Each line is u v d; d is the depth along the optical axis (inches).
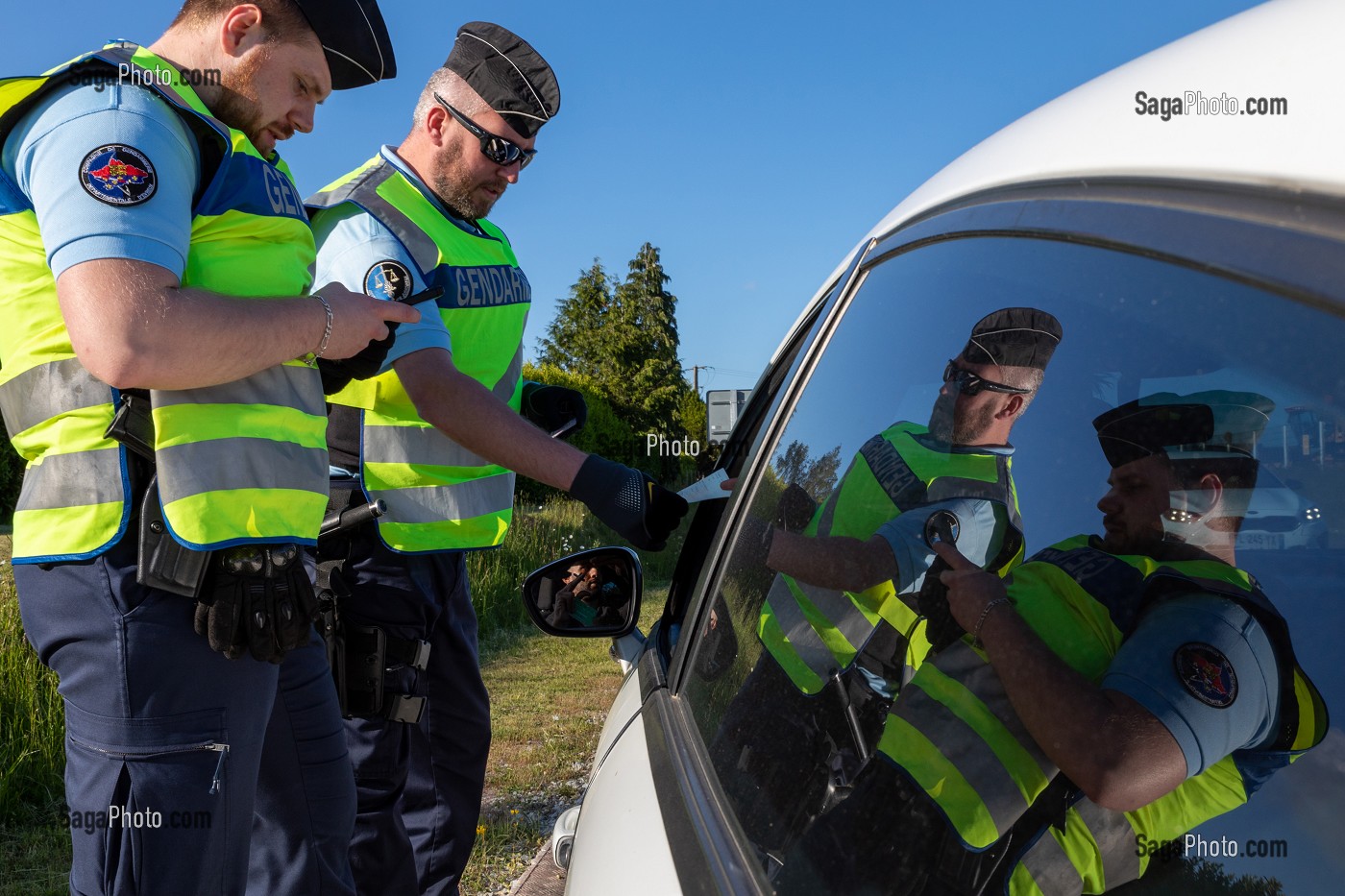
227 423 64.3
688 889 38.1
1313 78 24.0
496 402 86.4
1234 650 22.6
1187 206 26.6
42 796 162.9
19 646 176.2
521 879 143.0
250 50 66.5
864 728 34.3
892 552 37.2
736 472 78.2
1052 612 28.2
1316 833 20.1
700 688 54.6
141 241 57.7
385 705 101.8
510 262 111.7
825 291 71.4
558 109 102.8
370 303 72.0
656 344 1441.9
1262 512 22.4
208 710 65.4
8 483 561.3
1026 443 31.8
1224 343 23.8
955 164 50.3
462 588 109.8
